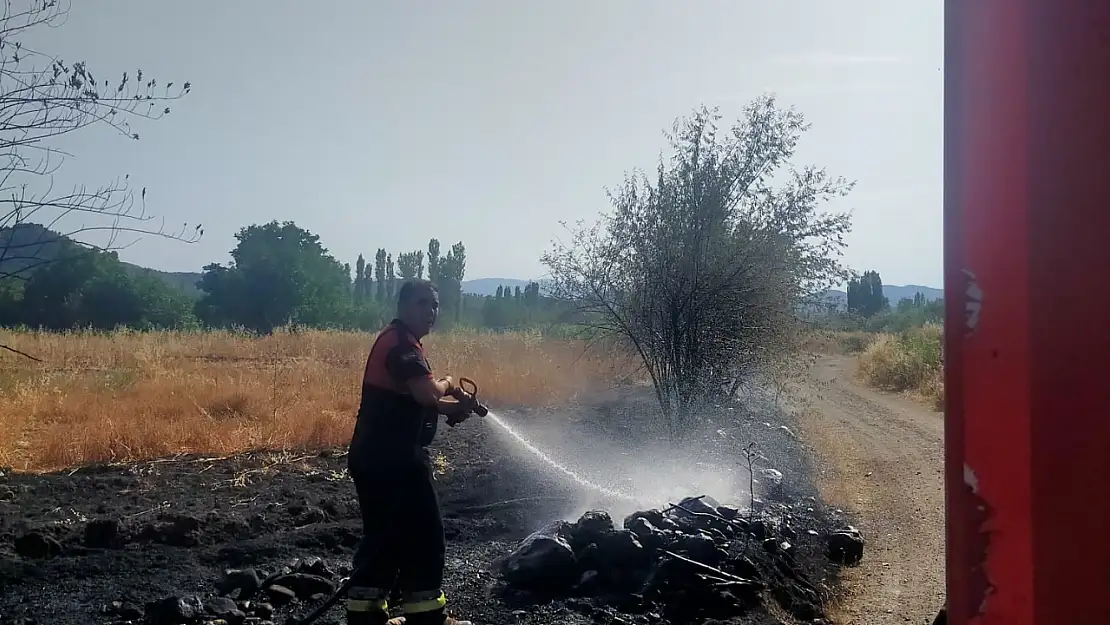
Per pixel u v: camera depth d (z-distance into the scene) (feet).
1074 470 4.87
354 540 21.44
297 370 58.59
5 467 29.45
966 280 5.39
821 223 36.86
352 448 14.97
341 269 204.13
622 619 16.47
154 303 143.02
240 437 33.91
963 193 5.43
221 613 16.15
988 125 5.27
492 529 22.81
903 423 47.55
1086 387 4.83
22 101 17.97
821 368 81.82
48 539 20.11
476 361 55.83
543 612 16.81
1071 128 4.89
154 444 32.60
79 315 133.08
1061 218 4.92
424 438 15.12
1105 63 4.78
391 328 15.23
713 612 17.06
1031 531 5.04
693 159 36.70
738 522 21.52
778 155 36.78
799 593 19.65
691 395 33.83
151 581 18.37
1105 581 4.77
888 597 20.45
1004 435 5.17
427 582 14.80
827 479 32.78
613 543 18.39
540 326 62.08
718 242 35.37
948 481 5.49
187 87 19.34
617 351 38.63
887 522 27.12
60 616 16.37
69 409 40.06
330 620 16.33
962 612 5.34
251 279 170.19
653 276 35.32
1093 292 4.81
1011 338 5.14
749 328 35.01
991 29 5.26
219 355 77.61
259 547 20.42
